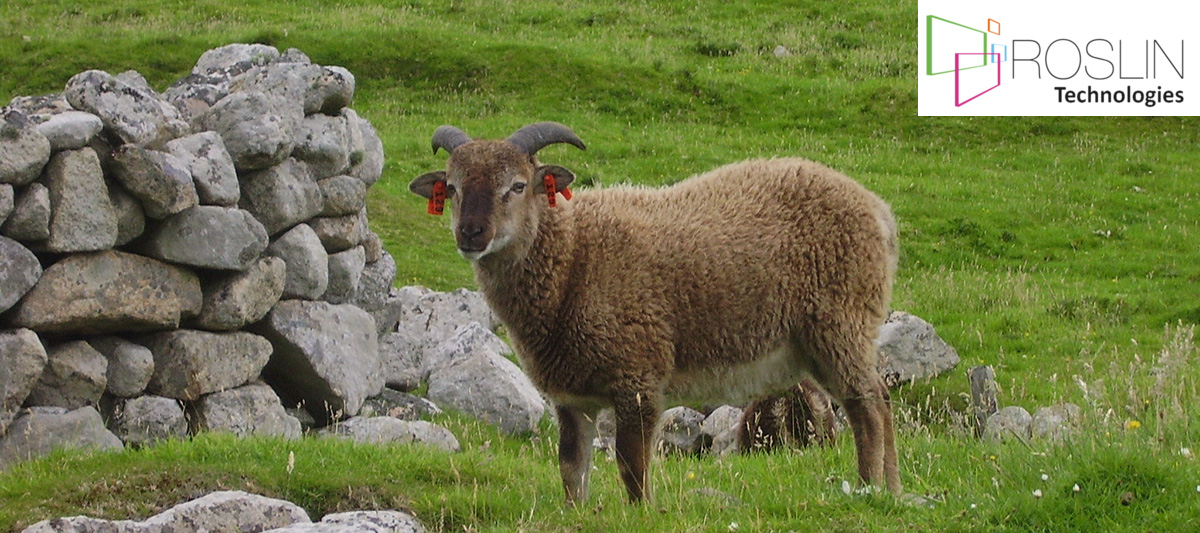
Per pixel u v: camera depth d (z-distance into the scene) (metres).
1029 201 26.38
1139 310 19.55
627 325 8.21
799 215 8.56
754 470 9.72
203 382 10.52
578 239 8.38
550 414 13.47
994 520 7.04
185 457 9.04
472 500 8.34
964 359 16.39
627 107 31.33
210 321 10.77
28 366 9.30
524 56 33.09
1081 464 7.33
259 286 11.05
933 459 9.24
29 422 9.33
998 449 8.86
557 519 7.81
